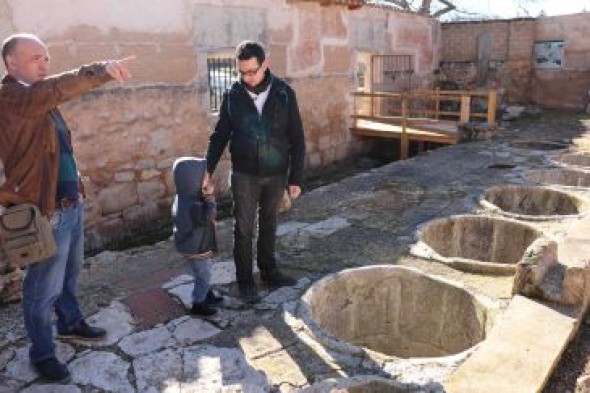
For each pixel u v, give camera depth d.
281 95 3.19
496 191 6.26
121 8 6.13
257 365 2.78
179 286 3.75
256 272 3.92
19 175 2.35
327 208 5.69
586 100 13.35
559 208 5.97
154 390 2.59
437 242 5.14
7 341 3.03
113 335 3.09
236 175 3.28
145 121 6.57
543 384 2.51
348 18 10.10
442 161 7.97
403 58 12.99
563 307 3.13
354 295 3.85
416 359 2.79
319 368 2.75
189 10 6.91
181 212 3.08
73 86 2.18
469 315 3.57
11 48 2.29
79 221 2.78
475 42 14.52
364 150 11.06
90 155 6.01
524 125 11.45
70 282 2.95
